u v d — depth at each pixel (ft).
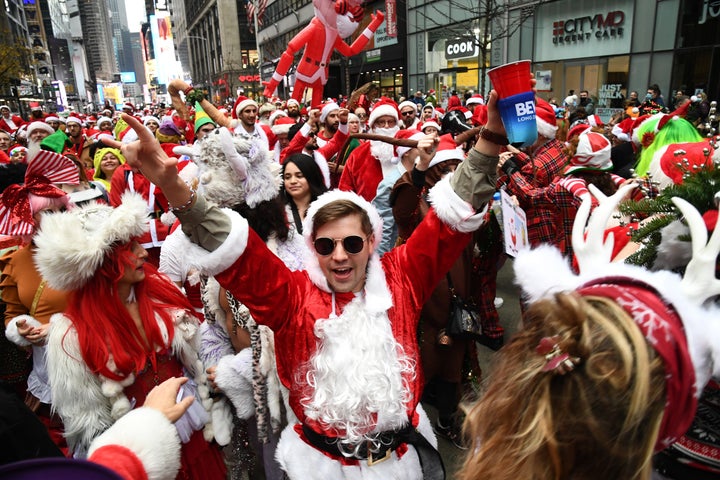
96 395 6.37
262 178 8.71
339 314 5.54
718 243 3.10
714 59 41.93
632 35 48.16
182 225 4.98
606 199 3.74
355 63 99.91
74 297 6.43
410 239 6.06
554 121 12.93
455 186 5.57
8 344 9.13
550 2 55.47
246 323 7.34
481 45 43.29
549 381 2.66
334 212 5.43
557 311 2.80
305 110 41.19
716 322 2.89
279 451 5.87
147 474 4.01
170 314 7.17
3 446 3.62
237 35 233.55
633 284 3.02
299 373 5.50
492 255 12.01
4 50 87.97
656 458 4.16
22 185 8.19
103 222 6.28
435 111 37.27
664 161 6.25
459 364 9.91
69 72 411.75
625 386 2.47
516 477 2.71
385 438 5.40
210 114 20.77
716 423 3.78
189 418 7.04
